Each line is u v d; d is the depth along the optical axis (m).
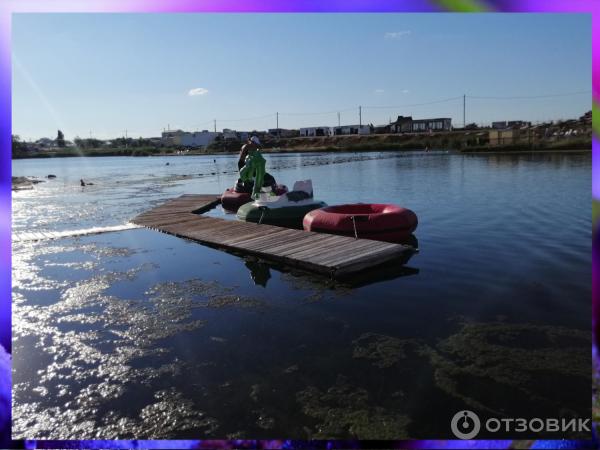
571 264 7.07
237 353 4.64
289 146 70.75
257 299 6.13
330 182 21.08
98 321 5.57
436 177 21.23
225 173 31.45
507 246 8.26
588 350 4.41
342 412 3.61
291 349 4.68
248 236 9.27
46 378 4.28
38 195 20.06
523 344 4.58
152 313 5.77
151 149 81.12
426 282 6.52
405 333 4.94
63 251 9.12
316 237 8.61
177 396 3.91
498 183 17.77
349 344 4.74
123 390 4.05
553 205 12.34
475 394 3.78
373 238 8.72
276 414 3.62
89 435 3.45
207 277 7.18
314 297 6.12
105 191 21.33
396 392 3.86
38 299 6.39
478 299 5.81
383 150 55.75
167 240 9.89
